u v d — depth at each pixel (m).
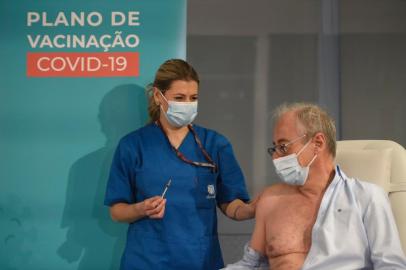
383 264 2.00
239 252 4.32
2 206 2.84
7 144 2.84
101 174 2.85
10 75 2.83
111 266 2.85
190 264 2.59
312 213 2.19
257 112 4.38
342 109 4.40
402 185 2.37
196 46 4.37
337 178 2.18
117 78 2.86
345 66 4.41
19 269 2.84
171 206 2.61
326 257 2.07
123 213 2.57
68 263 2.85
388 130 4.42
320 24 4.39
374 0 4.41
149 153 2.66
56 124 2.84
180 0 2.86
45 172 2.84
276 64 4.39
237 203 2.68
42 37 2.84
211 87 4.37
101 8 2.85
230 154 2.76
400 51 4.41
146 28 2.86
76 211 2.85
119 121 2.85
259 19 4.38
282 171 2.16
